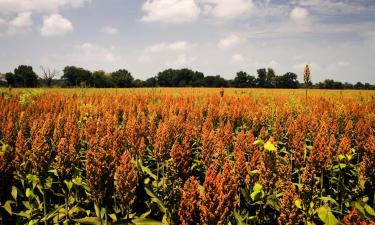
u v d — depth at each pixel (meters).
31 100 17.58
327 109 15.41
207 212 3.62
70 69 94.31
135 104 16.98
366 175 5.73
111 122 8.45
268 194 4.45
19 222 5.12
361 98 25.70
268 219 5.05
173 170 5.38
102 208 5.16
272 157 4.26
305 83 14.77
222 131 8.02
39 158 5.21
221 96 24.30
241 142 6.43
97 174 4.44
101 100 18.59
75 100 18.23
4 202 5.03
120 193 4.64
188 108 14.55
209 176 3.78
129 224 4.37
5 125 9.30
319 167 5.51
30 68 94.94
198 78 139.00
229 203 3.79
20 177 5.51
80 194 6.13
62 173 5.25
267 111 13.27
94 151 4.67
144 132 8.09
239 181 4.99
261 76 117.12
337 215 5.52
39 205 5.42
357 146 7.70
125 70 116.38
